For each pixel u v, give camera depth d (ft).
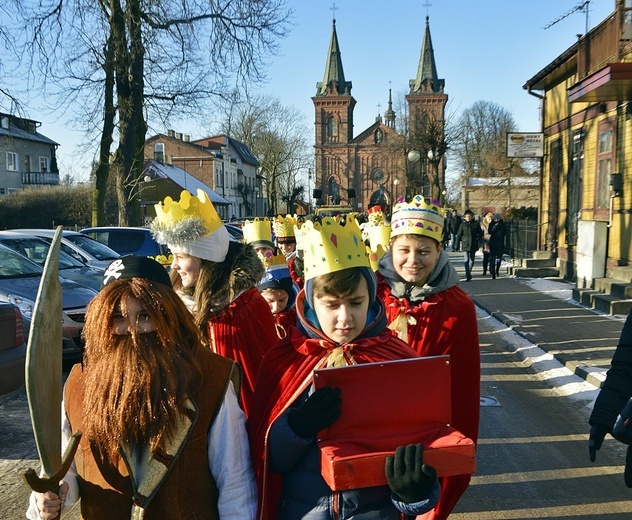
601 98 39.91
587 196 47.85
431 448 5.89
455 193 183.32
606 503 13.23
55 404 5.53
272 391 6.95
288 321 13.61
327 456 5.86
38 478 5.37
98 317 5.93
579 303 39.24
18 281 26.43
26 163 158.51
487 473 14.92
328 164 256.73
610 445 16.71
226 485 6.22
